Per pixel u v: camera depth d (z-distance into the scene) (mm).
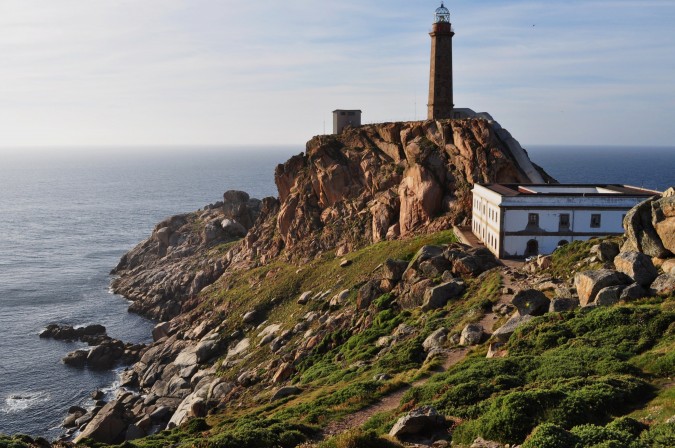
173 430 46438
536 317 42438
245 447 29766
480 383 32281
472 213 85625
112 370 89938
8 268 149625
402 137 103375
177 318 105188
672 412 23469
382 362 49031
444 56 113812
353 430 28453
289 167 124562
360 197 107562
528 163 92438
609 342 34750
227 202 154625
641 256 43844
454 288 60250
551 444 21688
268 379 67438
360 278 84312
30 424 72062
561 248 60344
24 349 96438
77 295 128125
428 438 27547
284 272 104250
